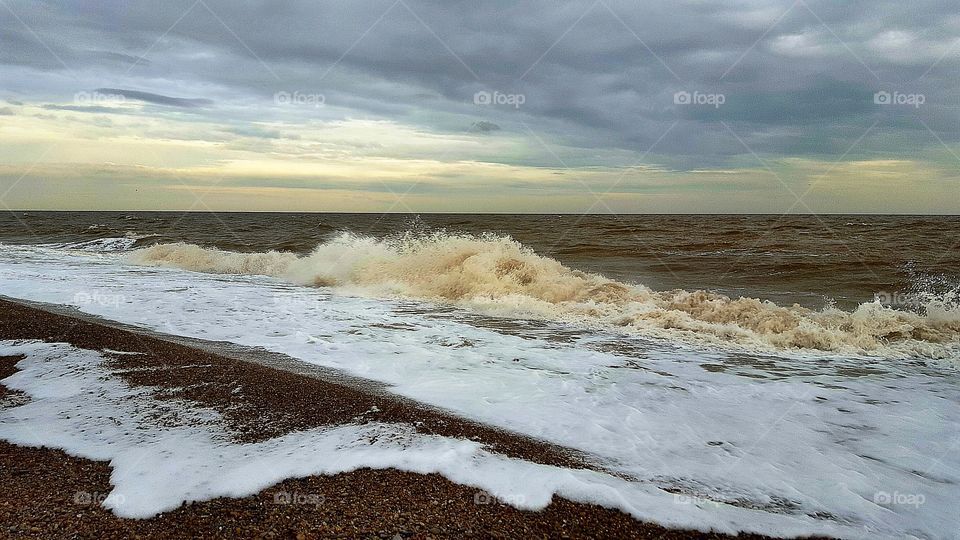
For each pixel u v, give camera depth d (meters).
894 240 25.67
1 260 17.84
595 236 30.39
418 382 5.88
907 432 4.74
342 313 9.90
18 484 3.49
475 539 3.07
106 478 3.57
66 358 6.21
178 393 5.18
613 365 6.71
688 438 4.58
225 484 3.51
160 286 12.82
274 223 50.19
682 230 35.22
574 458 4.16
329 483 3.57
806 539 3.24
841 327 8.42
